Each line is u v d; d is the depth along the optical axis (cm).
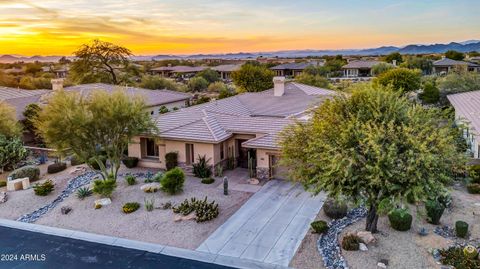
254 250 1566
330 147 1262
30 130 3566
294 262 1450
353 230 1627
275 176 2448
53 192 2372
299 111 3055
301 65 10775
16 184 2445
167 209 2003
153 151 2838
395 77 5128
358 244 1461
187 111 3123
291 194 2170
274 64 11569
